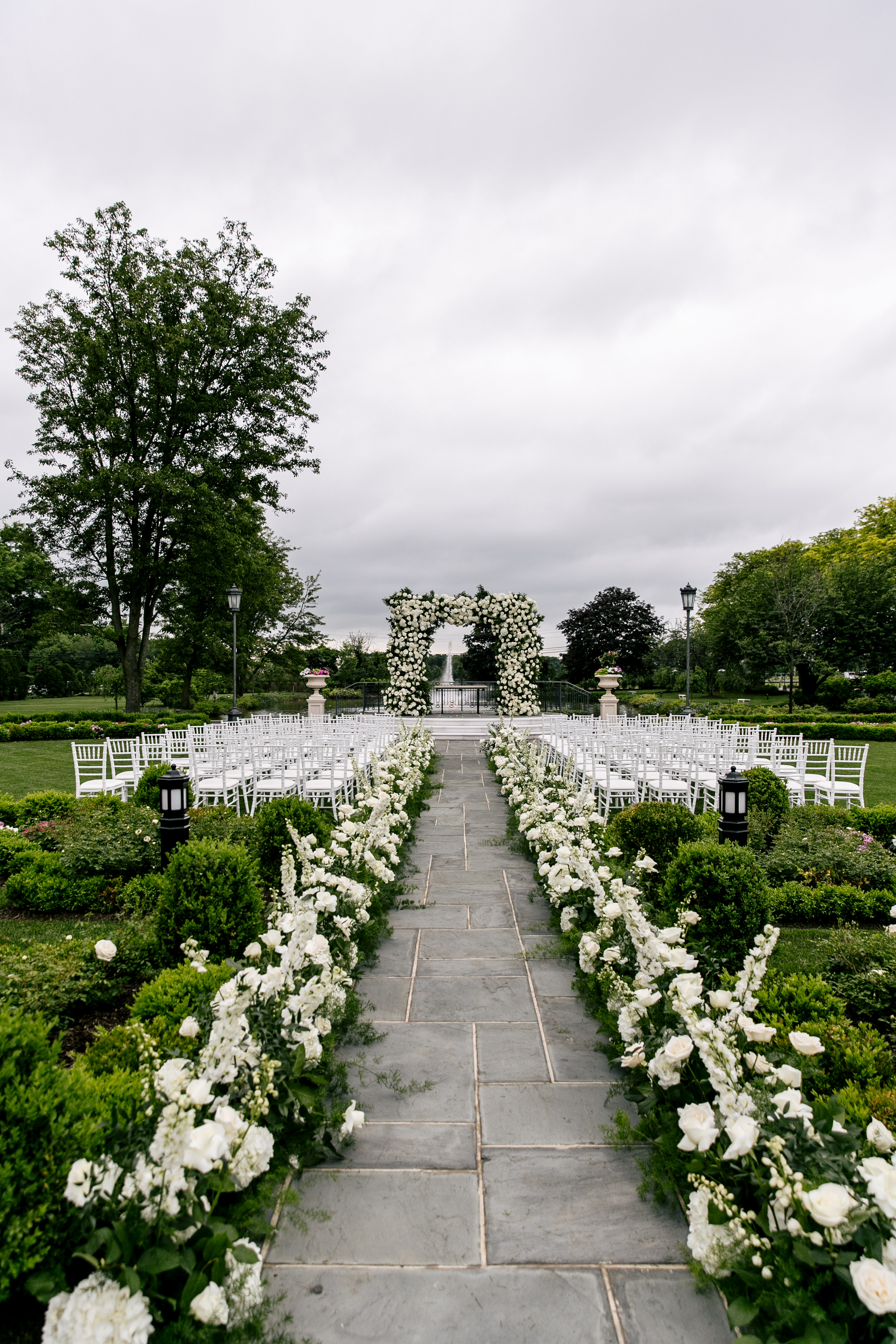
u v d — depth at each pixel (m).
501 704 19.41
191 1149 1.51
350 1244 2.00
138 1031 2.10
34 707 29.30
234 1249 1.58
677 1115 2.32
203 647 24.75
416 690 18.97
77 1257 1.52
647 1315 1.76
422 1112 2.66
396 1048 3.16
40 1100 1.65
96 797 7.17
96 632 21.55
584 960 3.44
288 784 8.22
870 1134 1.62
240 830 5.80
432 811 8.84
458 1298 1.81
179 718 18.78
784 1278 1.50
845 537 38.41
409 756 9.54
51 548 18.91
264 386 19.95
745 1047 2.24
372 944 4.27
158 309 18.91
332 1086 2.75
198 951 2.48
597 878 3.52
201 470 19.08
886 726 17.50
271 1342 1.66
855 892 4.62
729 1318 1.50
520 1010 3.54
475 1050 3.13
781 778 8.39
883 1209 1.36
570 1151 2.43
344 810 6.50
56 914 4.79
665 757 8.66
